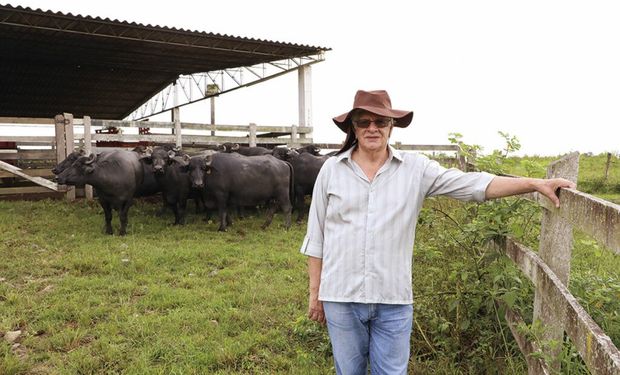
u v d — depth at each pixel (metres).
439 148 15.46
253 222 10.67
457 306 3.65
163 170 9.56
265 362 3.96
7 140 11.78
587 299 3.44
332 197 2.54
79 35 15.19
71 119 11.95
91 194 12.13
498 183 2.42
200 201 12.35
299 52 16.53
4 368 3.75
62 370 3.75
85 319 4.71
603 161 22.33
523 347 2.96
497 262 3.52
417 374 3.47
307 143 16.41
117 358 3.96
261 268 6.79
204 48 15.97
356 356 2.59
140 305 5.17
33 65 20.73
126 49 17.34
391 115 2.37
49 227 9.16
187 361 3.91
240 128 14.83
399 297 2.46
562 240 2.56
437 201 4.55
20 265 6.64
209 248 7.88
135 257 7.09
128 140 12.74
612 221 1.73
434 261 4.29
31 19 13.14
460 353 3.66
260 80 19.44
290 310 5.01
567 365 2.50
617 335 3.21
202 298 5.43
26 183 13.59
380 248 2.44
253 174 9.71
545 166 3.18
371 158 2.54
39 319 4.80
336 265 2.51
